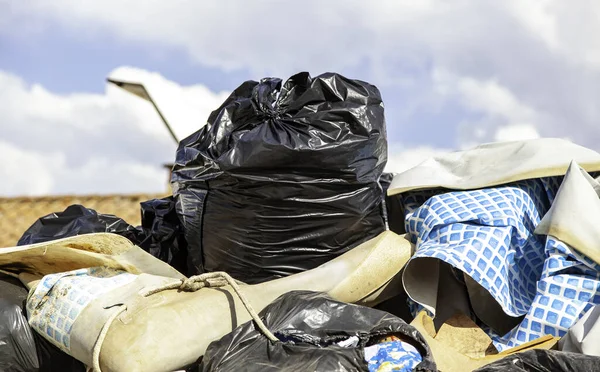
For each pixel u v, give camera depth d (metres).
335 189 3.48
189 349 2.98
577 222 3.31
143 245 4.02
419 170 3.90
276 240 3.53
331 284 3.35
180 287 3.19
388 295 3.54
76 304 3.15
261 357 2.73
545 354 2.63
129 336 2.95
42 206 13.09
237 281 3.44
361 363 2.66
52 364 3.32
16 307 3.36
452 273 3.53
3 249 3.44
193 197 3.65
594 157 3.60
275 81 3.67
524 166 3.63
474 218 3.46
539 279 3.48
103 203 12.90
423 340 2.74
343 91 3.55
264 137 3.38
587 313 3.04
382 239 3.51
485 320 3.44
